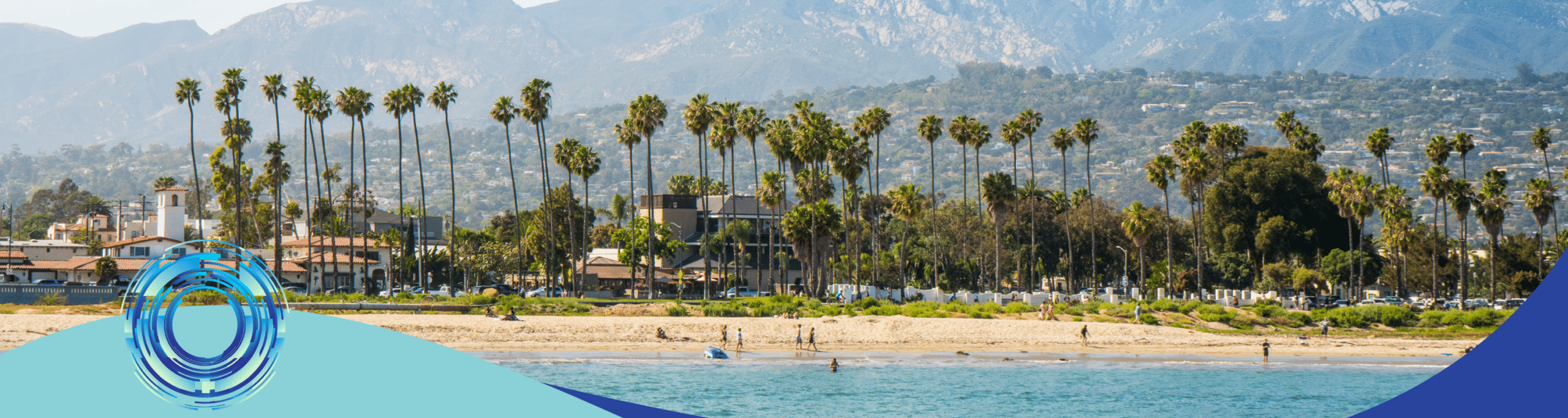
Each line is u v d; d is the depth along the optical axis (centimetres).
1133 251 18412
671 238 17088
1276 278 14862
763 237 17300
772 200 13700
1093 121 15575
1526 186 14050
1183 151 16925
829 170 14100
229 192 18525
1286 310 10725
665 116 13100
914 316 9806
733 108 14088
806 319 9325
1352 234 15712
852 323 9131
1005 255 17225
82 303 9794
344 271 14712
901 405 6059
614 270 15888
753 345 8281
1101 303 10712
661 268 15962
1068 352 8269
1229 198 15625
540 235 16550
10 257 13875
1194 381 7012
